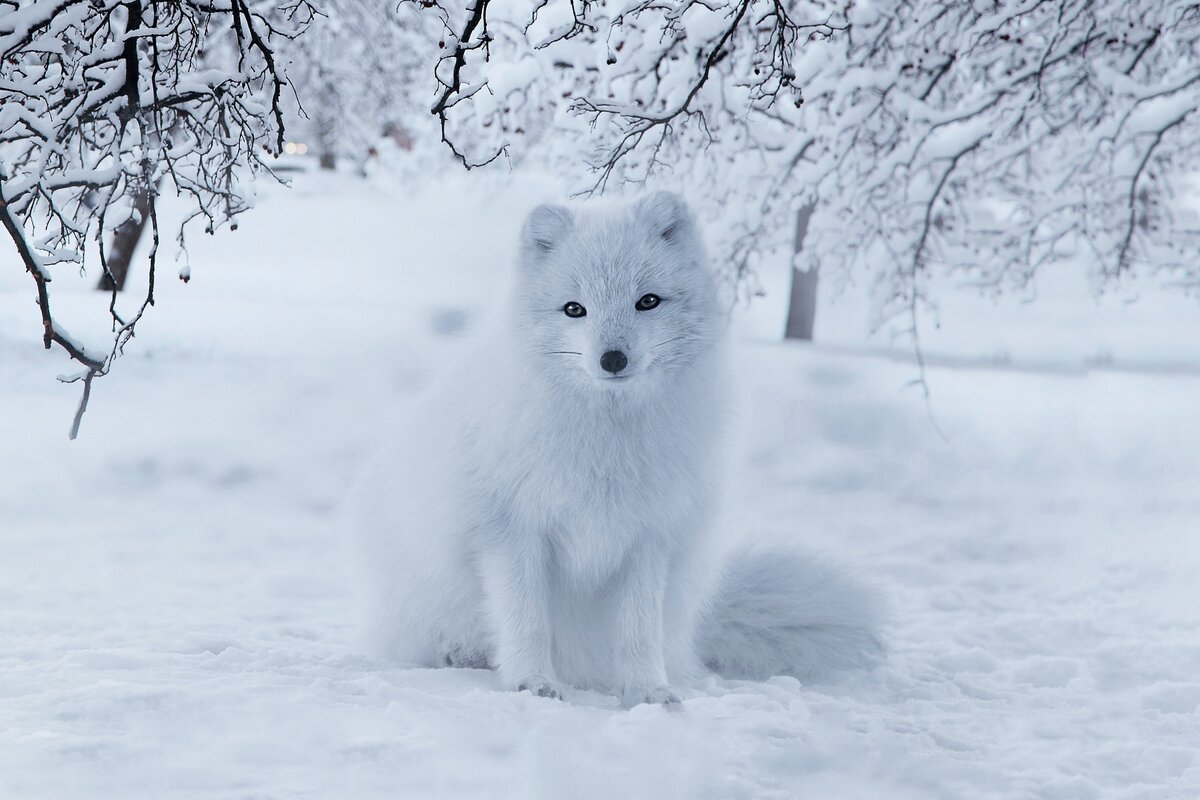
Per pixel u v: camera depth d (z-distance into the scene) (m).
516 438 4.19
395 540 4.70
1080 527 8.38
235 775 3.05
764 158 8.06
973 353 18.52
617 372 3.92
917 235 8.30
